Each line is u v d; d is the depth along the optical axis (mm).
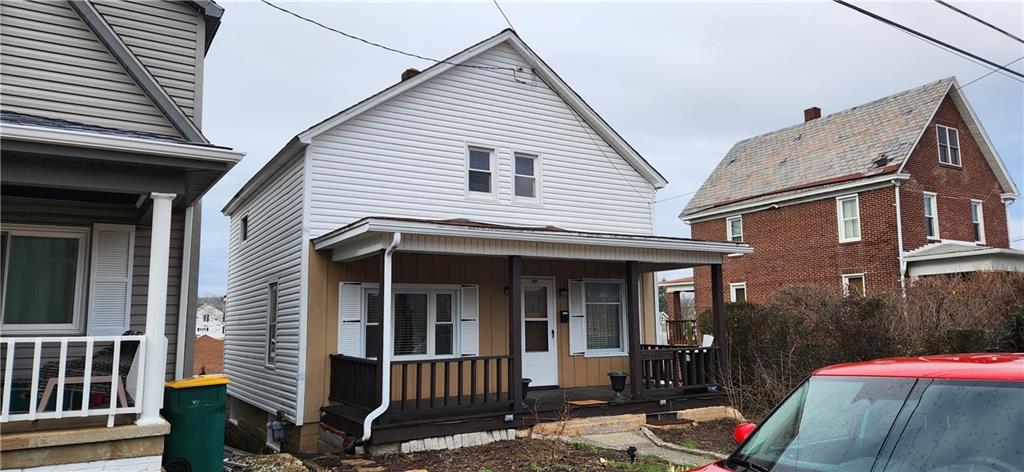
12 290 7668
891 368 3439
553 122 13492
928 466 2805
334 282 10953
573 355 12914
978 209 21672
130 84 8219
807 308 13344
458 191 12250
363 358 10070
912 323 12531
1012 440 2641
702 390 11750
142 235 8492
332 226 11023
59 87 7840
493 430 9414
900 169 18922
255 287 13953
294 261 11203
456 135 12359
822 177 21281
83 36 8062
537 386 12438
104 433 5910
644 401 10758
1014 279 14742
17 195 7730
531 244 10125
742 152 26656
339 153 11227
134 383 7016
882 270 19125
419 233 8938
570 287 13023
